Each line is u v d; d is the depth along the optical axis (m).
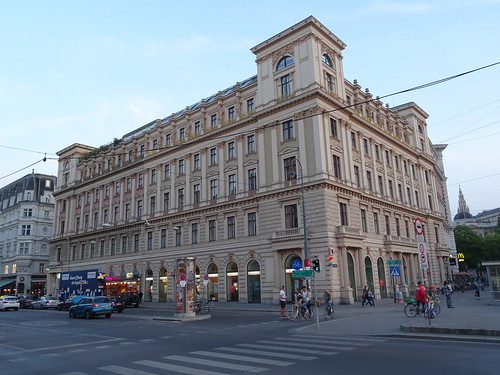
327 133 40.25
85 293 48.34
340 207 40.22
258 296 41.34
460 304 31.56
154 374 10.08
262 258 41.19
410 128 64.56
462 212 195.75
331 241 36.94
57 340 17.91
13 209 89.38
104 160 69.31
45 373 10.73
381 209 48.78
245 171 45.19
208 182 49.38
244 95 47.50
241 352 13.02
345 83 48.00
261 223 42.03
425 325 16.55
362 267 39.81
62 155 80.19
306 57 41.22
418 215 59.34
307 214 38.47
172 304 48.12
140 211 59.50
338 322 21.61
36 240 85.94
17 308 46.25
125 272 59.06
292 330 19.27
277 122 42.59
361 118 47.38
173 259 51.41
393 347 13.09
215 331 19.91
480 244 92.94
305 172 39.31
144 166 59.34
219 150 48.69
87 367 11.40
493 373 8.97
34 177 90.06
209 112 51.16
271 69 44.28
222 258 45.34
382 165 51.91
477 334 14.56
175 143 54.62
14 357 13.50
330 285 35.62
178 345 15.16
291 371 9.87
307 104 40.34
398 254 50.09
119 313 37.06
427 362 10.41
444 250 62.53
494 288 29.11
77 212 73.25
